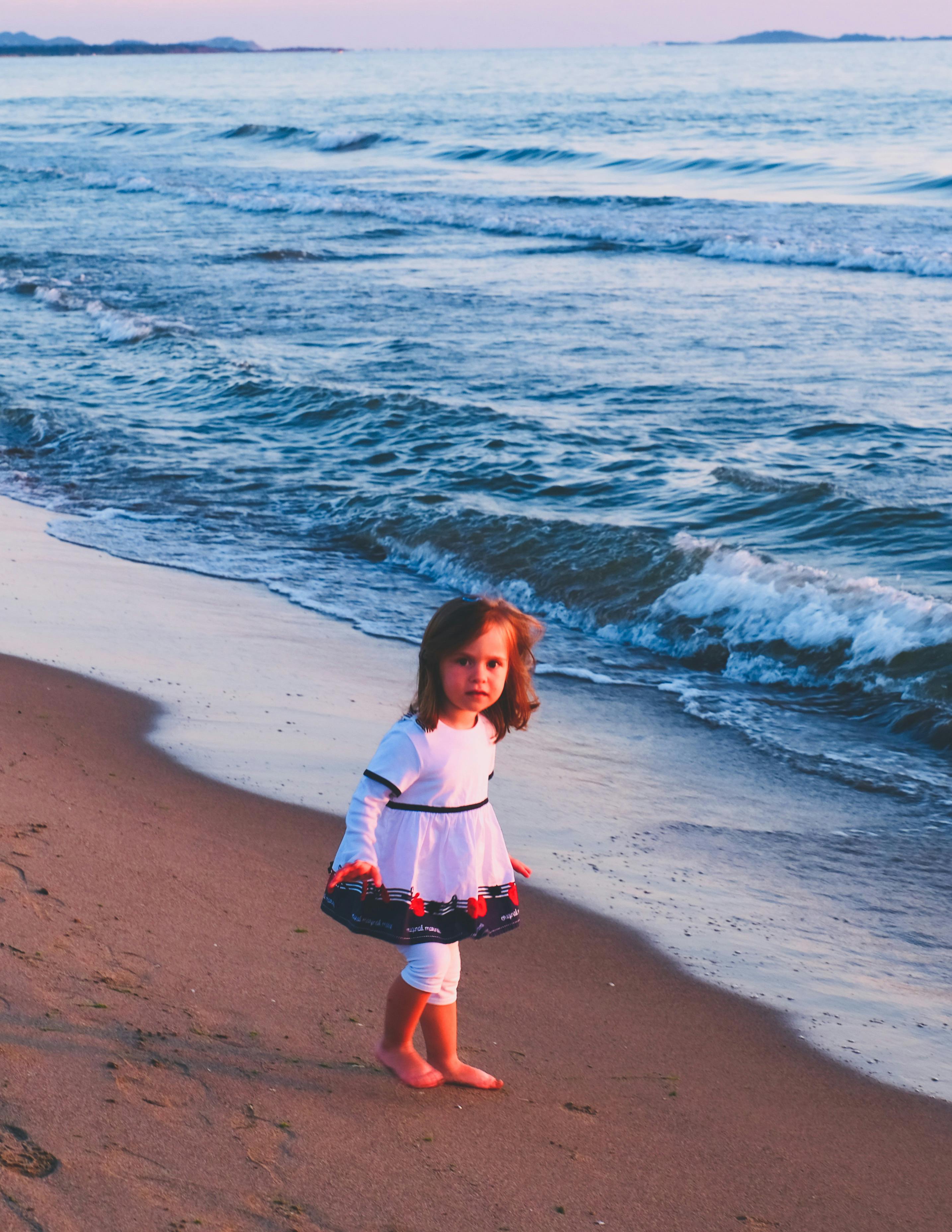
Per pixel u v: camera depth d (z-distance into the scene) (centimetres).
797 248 2645
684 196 3747
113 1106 247
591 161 4825
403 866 270
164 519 1074
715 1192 258
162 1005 296
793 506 1023
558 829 511
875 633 755
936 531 952
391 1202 234
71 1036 271
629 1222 241
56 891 359
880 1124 300
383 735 591
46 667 643
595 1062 315
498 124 6894
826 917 441
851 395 1443
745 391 1475
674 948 396
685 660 798
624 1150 270
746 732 668
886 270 2502
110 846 408
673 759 623
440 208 3566
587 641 834
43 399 1541
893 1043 346
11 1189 215
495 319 2009
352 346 1805
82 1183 221
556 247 2905
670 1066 318
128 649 702
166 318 2038
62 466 1261
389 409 1398
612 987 365
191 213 3662
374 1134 256
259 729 583
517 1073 302
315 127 6962
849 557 913
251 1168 236
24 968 301
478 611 267
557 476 1154
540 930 403
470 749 278
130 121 8512
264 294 2275
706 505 1048
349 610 853
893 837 530
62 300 2206
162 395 1559
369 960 344
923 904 460
